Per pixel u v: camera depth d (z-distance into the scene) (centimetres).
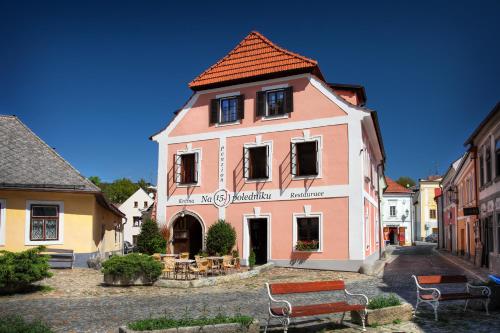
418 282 1093
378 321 985
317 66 2395
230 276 1783
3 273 1428
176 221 2630
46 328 784
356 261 2142
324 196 2244
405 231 6925
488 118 2070
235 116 2536
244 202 2427
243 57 2572
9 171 2331
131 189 8969
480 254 2472
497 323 1005
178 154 2638
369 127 2391
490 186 2245
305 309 904
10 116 2672
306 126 2330
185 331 822
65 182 2391
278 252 2309
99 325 999
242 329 853
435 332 923
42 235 2322
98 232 2711
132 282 1633
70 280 1772
